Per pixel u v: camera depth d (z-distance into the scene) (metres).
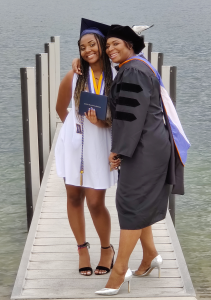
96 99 3.51
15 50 22.61
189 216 7.20
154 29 29.64
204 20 34.22
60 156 3.79
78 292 3.76
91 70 3.65
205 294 5.16
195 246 6.33
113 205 5.73
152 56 7.36
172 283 3.88
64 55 20.45
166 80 6.11
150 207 3.46
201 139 10.69
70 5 45.62
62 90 3.78
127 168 3.44
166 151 3.46
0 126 11.66
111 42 3.46
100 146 3.68
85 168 3.71
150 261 3.89
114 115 3.42
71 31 28.62
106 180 3.74
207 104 13.58
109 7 43.59
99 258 4.32
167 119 3.52
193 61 20.00
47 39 25.72
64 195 5.98
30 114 6.50
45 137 7.81
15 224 7.00
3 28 30.42
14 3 48.12
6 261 5.91
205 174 8.75
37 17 36.56
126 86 3.30
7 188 8.28
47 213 5.39
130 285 3.84
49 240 4.69
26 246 4.50
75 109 3.64
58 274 4.04
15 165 9.28
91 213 3.88
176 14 38.09
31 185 6.65
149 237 3.81
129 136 3.31
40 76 7.55
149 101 3.32
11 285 5.34
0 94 14.75
